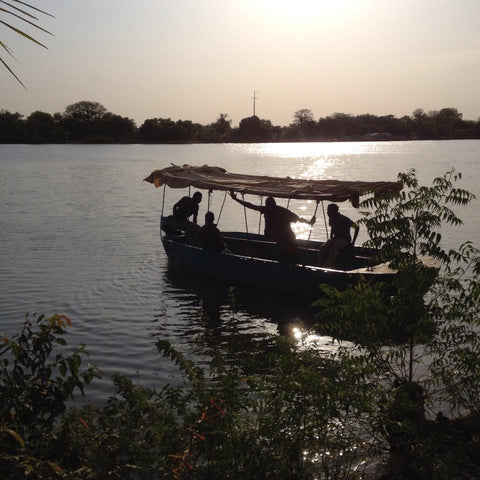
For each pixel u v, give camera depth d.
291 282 13.45
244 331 11.38
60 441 4.53
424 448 5.01
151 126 197.25
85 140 191.38
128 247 19.92
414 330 5.92
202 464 4.66
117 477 4.62
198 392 5.26
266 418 4.95
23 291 14.02
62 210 30.00
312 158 102.69
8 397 4.59
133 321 11.91
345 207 32.53
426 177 50.31
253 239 18.06
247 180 16.53
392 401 5.50
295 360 5.40
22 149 147.12
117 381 5.46
